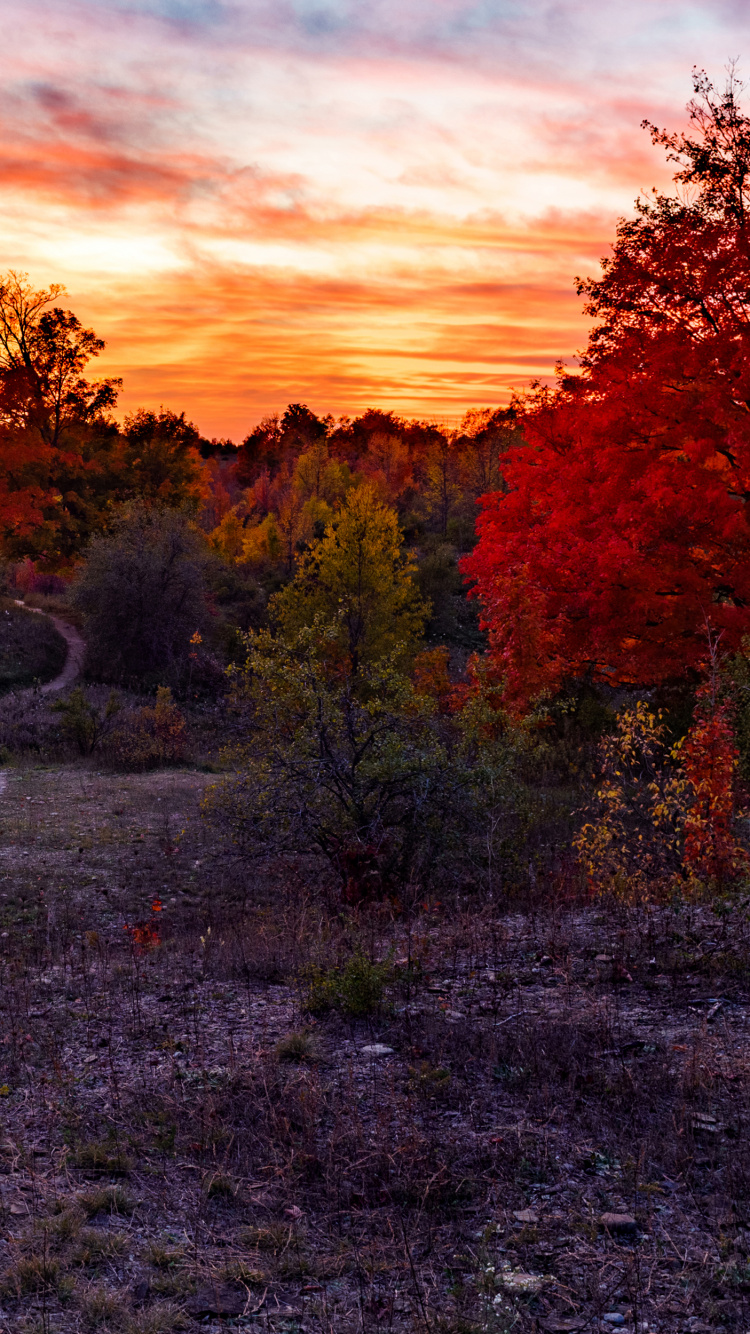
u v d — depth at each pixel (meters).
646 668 18.09
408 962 7.32
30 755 24.75
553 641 18.20
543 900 10.03
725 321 17.78
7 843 16.30
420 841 11.54
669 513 16.97
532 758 15.85
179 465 67.50
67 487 61.19
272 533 57.72
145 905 13.06
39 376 59.69
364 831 11.63
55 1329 3.25
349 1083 5.21
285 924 10.10
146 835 17.00
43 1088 5.50
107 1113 5.11
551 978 7.14
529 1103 4.98
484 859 11.43
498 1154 4.44
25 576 53.84
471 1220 4.00
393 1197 4.18
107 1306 3.38
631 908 8.96
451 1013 6.38
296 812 11.62
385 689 12.73
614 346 18.78
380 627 28.92
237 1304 3.45
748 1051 5.50
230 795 12.38
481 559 20.72
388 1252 3.78
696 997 6.50
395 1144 4.59
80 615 43.34
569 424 19.72
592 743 17.97
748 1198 4.02
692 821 9.38
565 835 13.17
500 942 8.22
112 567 36.78
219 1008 6.98
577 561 17.89
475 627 48.94
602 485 17.83
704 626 17.12
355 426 135.62
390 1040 6.04
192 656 35.47
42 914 12.62
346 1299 3.49
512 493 20.72
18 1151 4.64
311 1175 4.41
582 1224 3.88
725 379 17.23
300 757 11.91
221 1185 4.31
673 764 15.87
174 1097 5.24
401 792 11.69
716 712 9.90
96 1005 7.22
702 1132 4.59
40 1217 4.02
